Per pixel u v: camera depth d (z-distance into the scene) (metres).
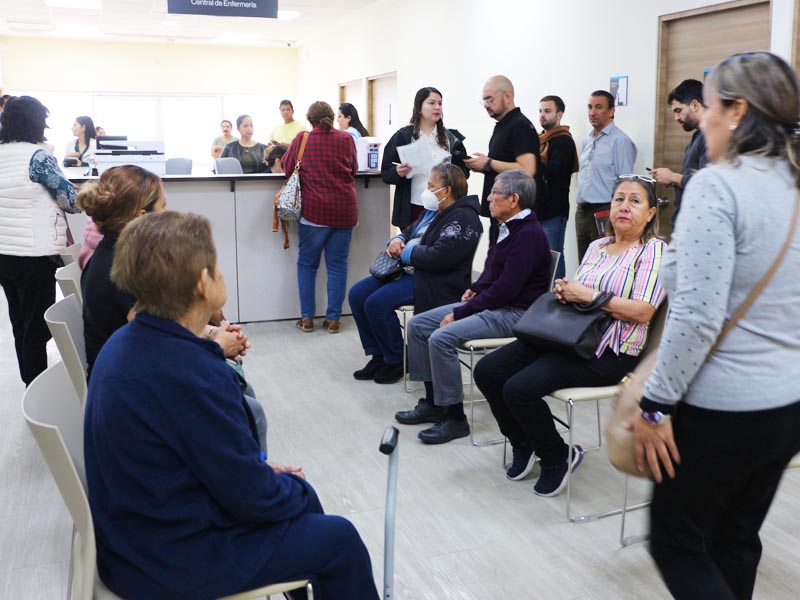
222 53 13.79
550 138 5.57
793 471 3.03
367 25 10.64
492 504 2.80
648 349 2.66
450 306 3.55
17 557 2.47
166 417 1.35
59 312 2.30
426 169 4.73
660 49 5.29
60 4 9.65
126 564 1.38
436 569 2.36
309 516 1.53
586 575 2.32
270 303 5.70
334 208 5.18
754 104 1.40
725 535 1.68
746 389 1.41
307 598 1.52
